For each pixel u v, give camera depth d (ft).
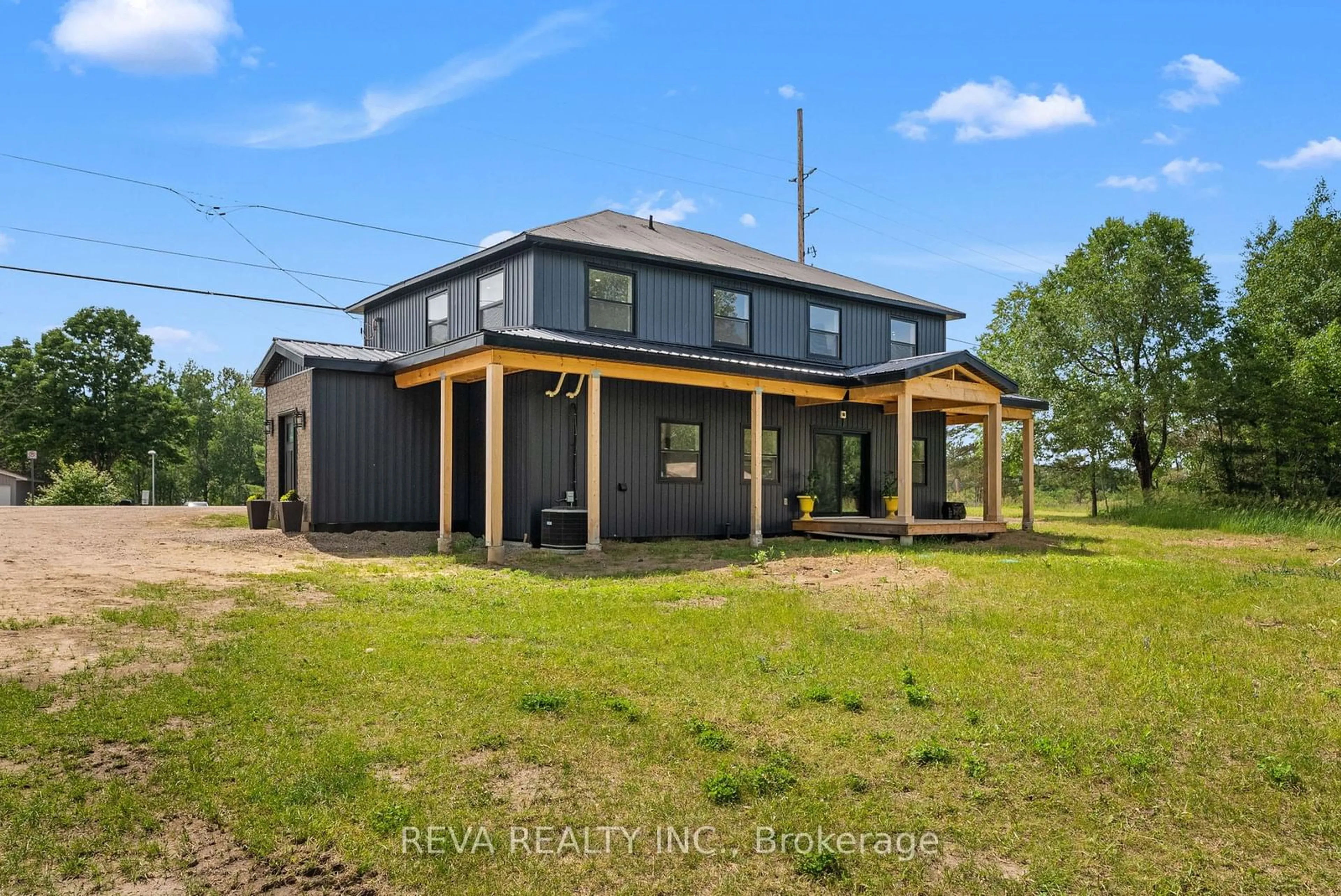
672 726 16.25
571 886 11.15
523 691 17.79
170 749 14.38
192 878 11.00
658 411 51.39
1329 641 23.49
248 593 27.81
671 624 24.56
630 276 51.34
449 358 42.75
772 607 27.09
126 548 39.09
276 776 13.50
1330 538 58.90
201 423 220.02
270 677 18.11
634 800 13.38
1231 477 84.69
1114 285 83.61
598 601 28.17
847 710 17.43
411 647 21.03
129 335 159.63
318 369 46.98
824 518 56.44
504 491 48.19
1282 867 12.06
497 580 32.86
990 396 56.08
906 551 45.11
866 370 55.52
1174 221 84.33
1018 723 16.74
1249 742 16.01
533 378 46.19
